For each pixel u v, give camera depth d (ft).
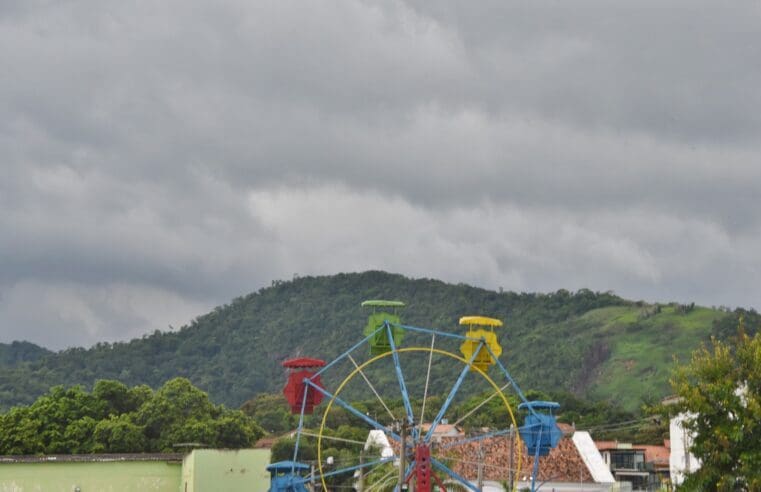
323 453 424.05
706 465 195.42
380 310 265.95
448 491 327.67
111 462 319.47
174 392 434.30
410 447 242.58
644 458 463.01
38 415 409.28
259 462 314.76
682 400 201.57
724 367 202.49
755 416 191.01
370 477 353.10
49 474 319.06
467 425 572.51
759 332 207.72
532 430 258.98
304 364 264.72
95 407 426.10
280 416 650.43
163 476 319.47
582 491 401.29
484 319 263.70
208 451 307.58
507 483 351.67
